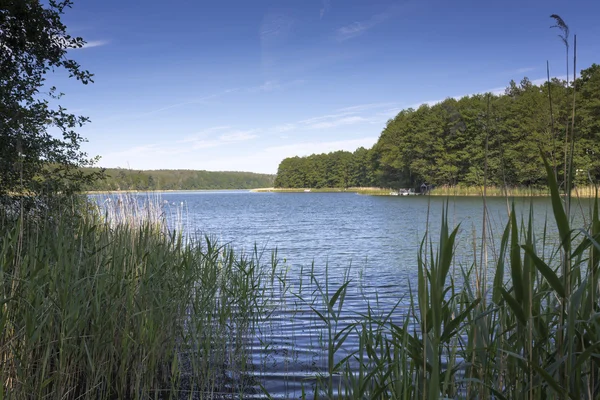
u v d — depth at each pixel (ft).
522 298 7.69
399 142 243.81
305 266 42.55
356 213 130.31
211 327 18.15
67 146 25.44
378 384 9.47
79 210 26.68
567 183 7.39
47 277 13.57
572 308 6.95
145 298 16.21
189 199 324.39
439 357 8.55
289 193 496.23
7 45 24.45
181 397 14.33
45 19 24.90
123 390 14.56
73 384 14.29
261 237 70.64
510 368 8.86
